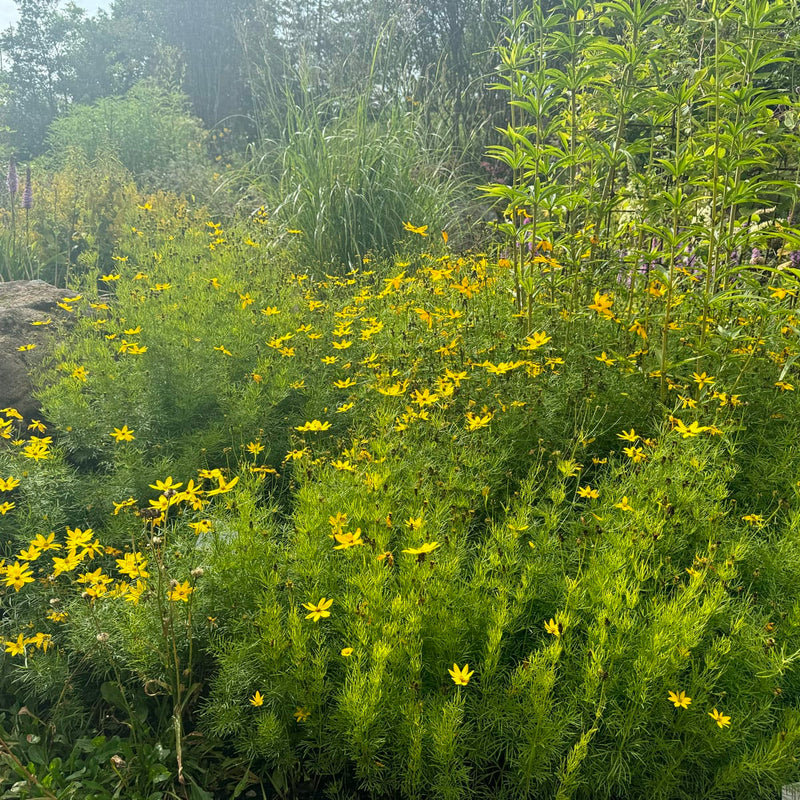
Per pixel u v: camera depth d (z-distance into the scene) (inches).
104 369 139.2
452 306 151.9
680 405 115.3
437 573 78.2
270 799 75.2
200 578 86.3
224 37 673.6
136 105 434.6
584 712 69.6
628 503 87.4
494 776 74.3
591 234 173.6
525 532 93.6
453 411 122.9
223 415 139.3
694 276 144.6
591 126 180.1
